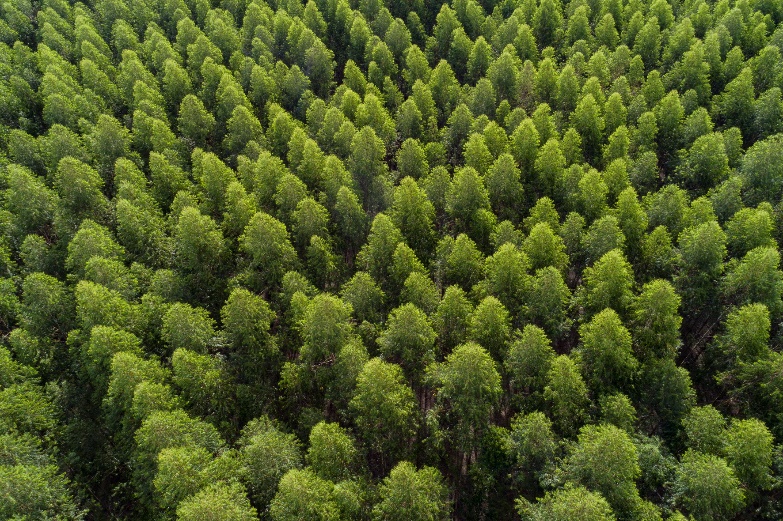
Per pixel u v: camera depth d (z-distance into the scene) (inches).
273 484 2036.2
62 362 2765.7
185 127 4338.1
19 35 5689.0
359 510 1991.9
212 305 3046.3
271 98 4753.9
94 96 4628.4
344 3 5915.4
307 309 2578.7
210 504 1686.8
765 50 4495.6
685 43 4901.6
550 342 2586.1
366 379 2158.0
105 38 5895.7
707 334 2955.2
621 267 2588.6
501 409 2593.5
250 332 2532.0
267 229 2898.6
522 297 2701.8
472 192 3262.8
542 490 2110.0
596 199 3245.6
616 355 2304.4
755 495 2065.7
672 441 2278.5
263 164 3550.7
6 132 4293.8
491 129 3846.0
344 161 4035.4
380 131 4200.3
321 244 3070.9
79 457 2433.6
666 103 4008.4
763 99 4037.9
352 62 4896.7
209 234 3029.0
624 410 2165.4
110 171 3959.2
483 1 6294.3
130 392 2214.6
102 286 2623.0
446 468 2447.1
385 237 2979.8
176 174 3710.6
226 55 5526.6
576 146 3774.6
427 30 6289.4
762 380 2400.3
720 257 2768.2
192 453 1968.5
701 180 3651.6
